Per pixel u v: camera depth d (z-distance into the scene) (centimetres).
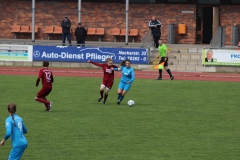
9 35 11575
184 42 11125
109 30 11375
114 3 11312
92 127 4834
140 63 9162
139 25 11250
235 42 11031
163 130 4766
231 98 6500
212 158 3919
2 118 5169
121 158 3891
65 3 11438
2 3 11550
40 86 7188
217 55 8988
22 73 8550
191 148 4184
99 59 9219
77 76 8306
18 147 3378
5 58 9400
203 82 7869
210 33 11206
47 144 4244
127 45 9988
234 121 5188
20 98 6266
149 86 7375
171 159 3878
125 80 5903
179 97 6525
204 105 6016
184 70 9125
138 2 11225
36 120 5084
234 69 8962
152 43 9675
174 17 11144
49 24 11481
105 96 5962
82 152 4031
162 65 8012
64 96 6456
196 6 11075
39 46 9319
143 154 3997
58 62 9306
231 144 4316
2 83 7406
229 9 11094
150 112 5556
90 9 11375
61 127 4816
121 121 5103
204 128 4869
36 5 11469
